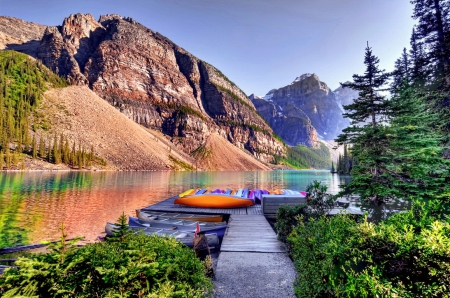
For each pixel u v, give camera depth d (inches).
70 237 499.5
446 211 150.9
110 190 1263.5
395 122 386.6
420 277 100.0
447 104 527.2
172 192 1243.8
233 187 1657.2
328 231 172.6
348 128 369.1
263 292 197.9
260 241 341.1
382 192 301.3
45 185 1393.9
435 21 682.2
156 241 164.6
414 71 728.3
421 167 290.7
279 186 1782.7
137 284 117.6
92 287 112.0
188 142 7101.4
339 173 3782.0
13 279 102.7
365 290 107.5
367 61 438.3
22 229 551.2
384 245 115.1
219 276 228.5
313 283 158.1
